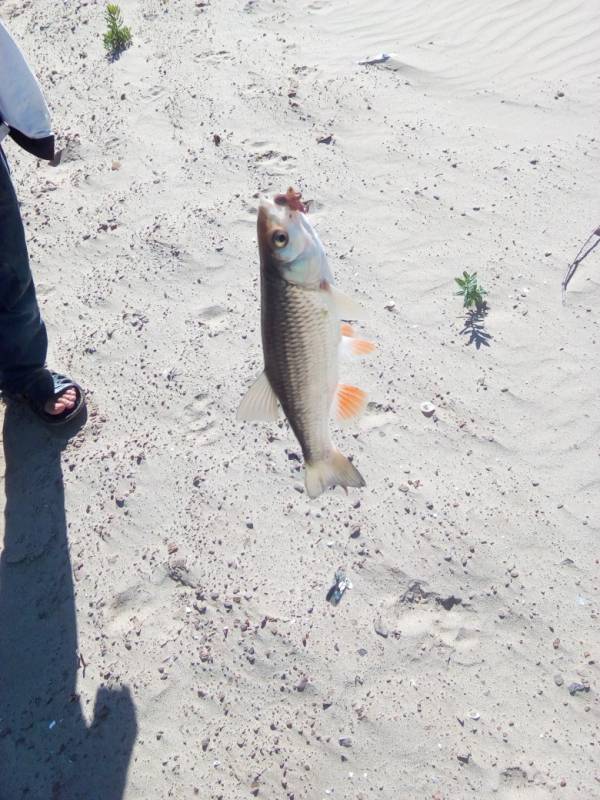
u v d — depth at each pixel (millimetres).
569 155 1355
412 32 1689
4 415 1139
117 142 1541
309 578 918
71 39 1863
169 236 1336
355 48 1677
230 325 1188
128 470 1046
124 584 944
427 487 974
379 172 1387
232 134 1507
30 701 874
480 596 881
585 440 989
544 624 853
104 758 826
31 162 1550
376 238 1274
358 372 1092
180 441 1066
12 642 921
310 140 1467
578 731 782
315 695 835
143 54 1757
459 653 846
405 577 904
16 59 917
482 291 1164
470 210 1296
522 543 914
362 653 855
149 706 852
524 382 1058
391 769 782
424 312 1158
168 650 887
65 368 1179
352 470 653
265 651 870
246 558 945
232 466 1029
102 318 1238
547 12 1658
